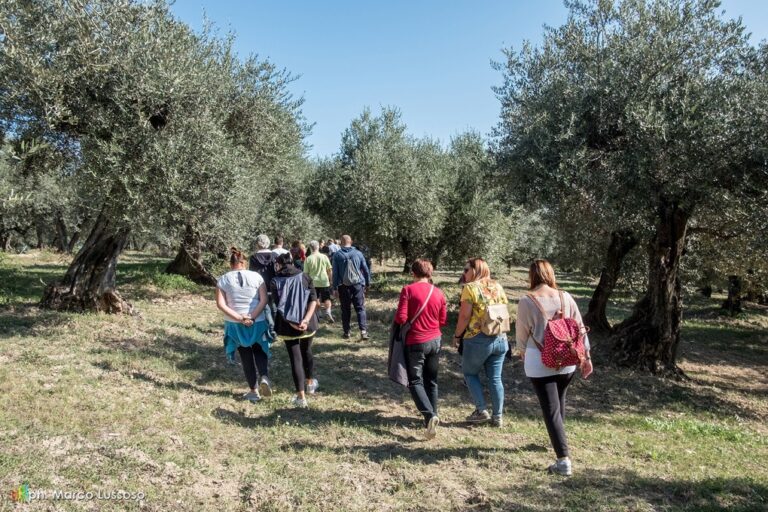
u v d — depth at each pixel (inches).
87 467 149.2
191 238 551.8
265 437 192.2
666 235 372.8
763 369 482.0
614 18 360.5
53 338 284.8
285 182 829.2
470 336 227.9
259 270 289.7
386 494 155.4
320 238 916.0
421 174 724.0
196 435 184.7
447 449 195.8
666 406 307.6
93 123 280.5
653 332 380.5
